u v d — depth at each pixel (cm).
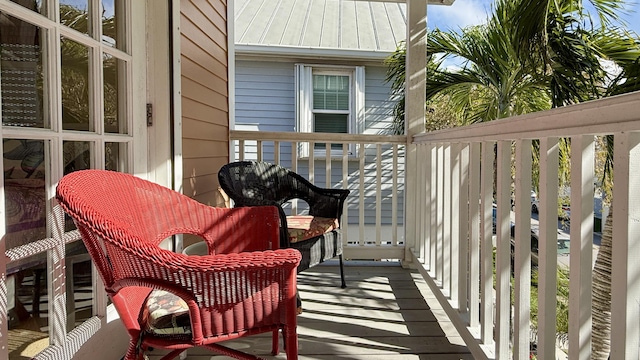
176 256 93
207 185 279
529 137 121
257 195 238
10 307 111
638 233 80
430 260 250
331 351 177
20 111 114
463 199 185
